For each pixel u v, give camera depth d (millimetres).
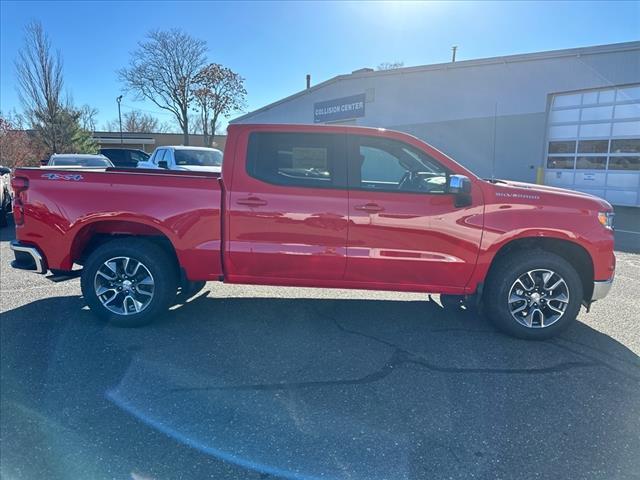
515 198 4004
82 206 4082
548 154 15969
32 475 2318
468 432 2732
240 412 2902
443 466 2434
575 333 4301
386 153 4117
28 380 3248
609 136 14352
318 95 23781
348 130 4098
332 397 3100
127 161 24078
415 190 4066
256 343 3957
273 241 4066
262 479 2316
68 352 3703
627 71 13641
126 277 4223
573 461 2482
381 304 5066
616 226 11047
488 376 3422
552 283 4062
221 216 4059
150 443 2584
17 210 4176
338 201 4000
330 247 4051
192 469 2381
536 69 15531
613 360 3727
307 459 2477
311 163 4078
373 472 2385
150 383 3238
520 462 2471
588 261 4094
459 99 17641
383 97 20156
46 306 4781
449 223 3984
